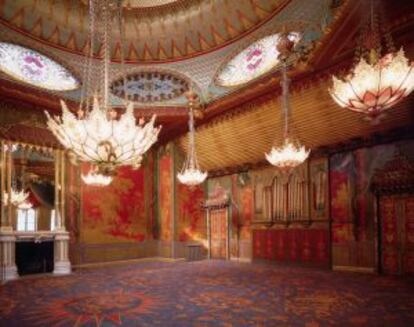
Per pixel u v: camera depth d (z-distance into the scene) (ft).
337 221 34.37
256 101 34.58
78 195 40.50
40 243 35.24
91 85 39.86
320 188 35.94
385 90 14.94
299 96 31.63
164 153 47.03
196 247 44.98
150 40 40.52
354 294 21.99
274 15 35.01
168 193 45.60
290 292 22.72
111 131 16.80
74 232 39.83
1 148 32.96
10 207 32.76
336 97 16.60
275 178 39.93
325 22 29.99
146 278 29.68
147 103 41.29
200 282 27.07
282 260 38.42
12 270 31.45
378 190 31.63
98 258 41.52
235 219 43.96
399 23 22.26
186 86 42.45
